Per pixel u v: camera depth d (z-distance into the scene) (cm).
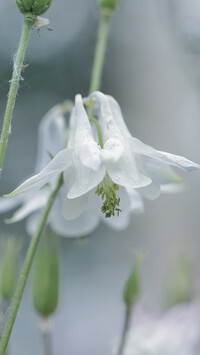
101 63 31
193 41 46
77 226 31
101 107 27
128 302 30
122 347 30
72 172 26
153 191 27
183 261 36
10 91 25
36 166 32
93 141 26
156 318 35
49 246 30
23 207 31
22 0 25
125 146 26
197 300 36
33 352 60
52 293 30
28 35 25
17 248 31
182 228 58
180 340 34
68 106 32
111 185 27
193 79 47
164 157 26
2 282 30
